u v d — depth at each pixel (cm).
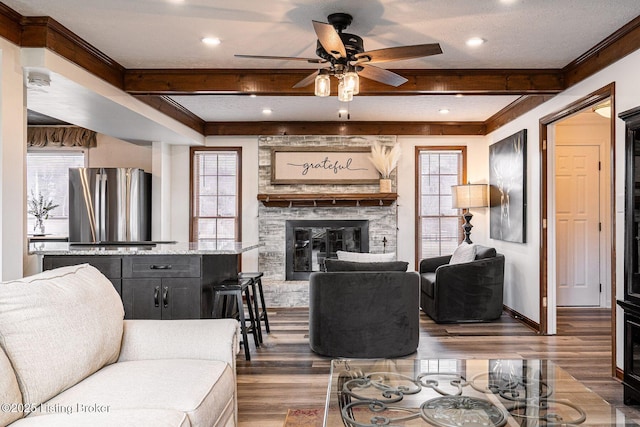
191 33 342
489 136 653
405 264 422
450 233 681
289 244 670
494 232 623
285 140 670
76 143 678
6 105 306
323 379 353
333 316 406
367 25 326
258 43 362
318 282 411
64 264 383
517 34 342
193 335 245
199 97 523
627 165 307
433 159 682
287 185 671
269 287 634
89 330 210
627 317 304
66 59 341
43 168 699
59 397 187
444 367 274
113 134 593
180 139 627
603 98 371
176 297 388
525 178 526
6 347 177
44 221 697
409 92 429
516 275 560
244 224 672
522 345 443
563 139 632
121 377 208
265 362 393
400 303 407
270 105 563
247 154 673
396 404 220
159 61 404
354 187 670
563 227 632
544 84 429
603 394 323
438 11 303
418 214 673
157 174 646
